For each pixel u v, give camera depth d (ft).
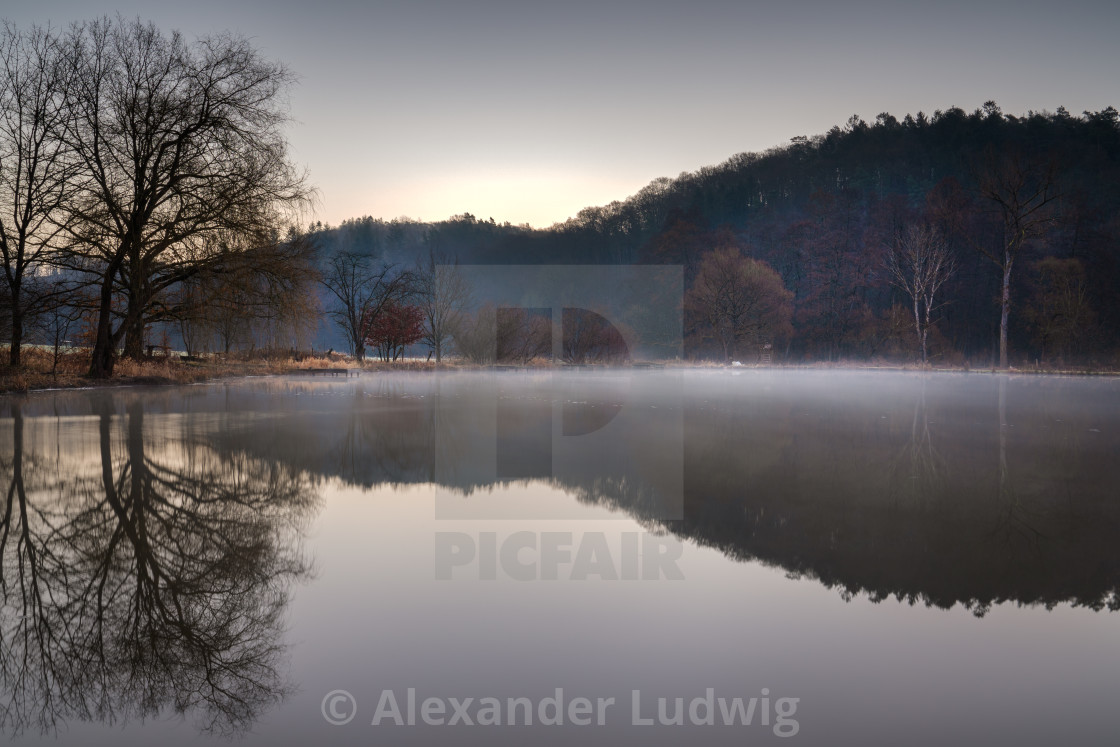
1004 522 18.13
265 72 73.31
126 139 67.67
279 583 13.32
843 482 23.39
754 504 20.25
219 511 18.94
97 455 27.48
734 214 385.50
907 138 363.56
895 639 11.00
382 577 13.74
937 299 226.79
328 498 20.79
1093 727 8.48
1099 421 42.04
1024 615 12.00
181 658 10.31
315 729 8.37
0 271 65.51
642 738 8.14
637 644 10.74
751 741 8.07
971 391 73.46
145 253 71.77
